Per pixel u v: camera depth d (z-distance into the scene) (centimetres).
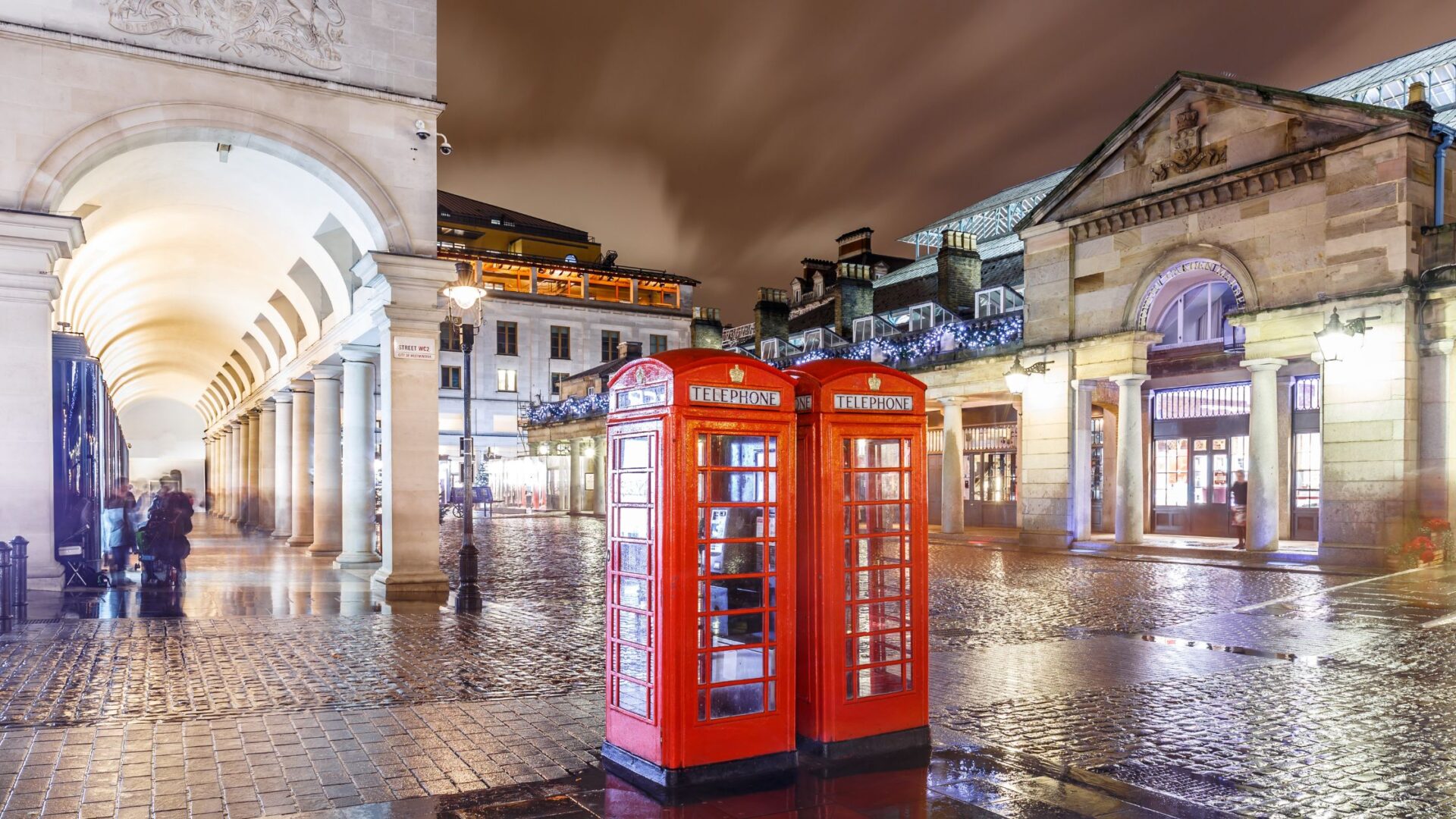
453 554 2538
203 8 1492
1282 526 2528
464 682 916
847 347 3553
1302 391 2502
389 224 1634
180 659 1020
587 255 8081
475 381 6744
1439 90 2512
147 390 5672
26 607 1341
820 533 658
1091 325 2533
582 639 1178
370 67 1625
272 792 582
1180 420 2788
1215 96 2236
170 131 1476
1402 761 670
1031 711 815
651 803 569
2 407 1348
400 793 584
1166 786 613
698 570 605
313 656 1047
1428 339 1889
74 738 704
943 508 2998
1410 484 1877
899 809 563
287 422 2995
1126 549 2366
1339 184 1988
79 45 1399
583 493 5166
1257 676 953
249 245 2233
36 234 1353
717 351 629
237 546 2669
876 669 684
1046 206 2634
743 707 625
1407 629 1238
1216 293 2584
